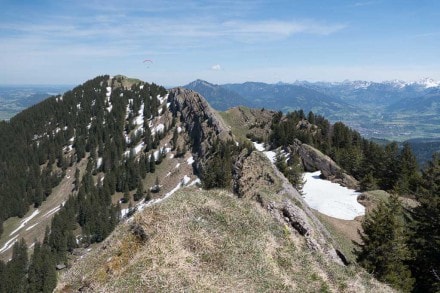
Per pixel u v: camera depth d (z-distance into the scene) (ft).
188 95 606.55
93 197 452.76
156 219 66.13
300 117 456.86
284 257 69.10
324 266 72.79
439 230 114.11
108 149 568.82
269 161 161.38
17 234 462.60
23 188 541.34
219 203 76.89
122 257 61.82
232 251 63.46
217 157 298.35
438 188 123.95
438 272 105.91
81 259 74.74
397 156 270.05
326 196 211.41
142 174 476.13
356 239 146.10
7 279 349.20
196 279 54.54
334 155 310.45
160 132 565.53
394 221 104.06
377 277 99.96
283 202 85.97
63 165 588.09
